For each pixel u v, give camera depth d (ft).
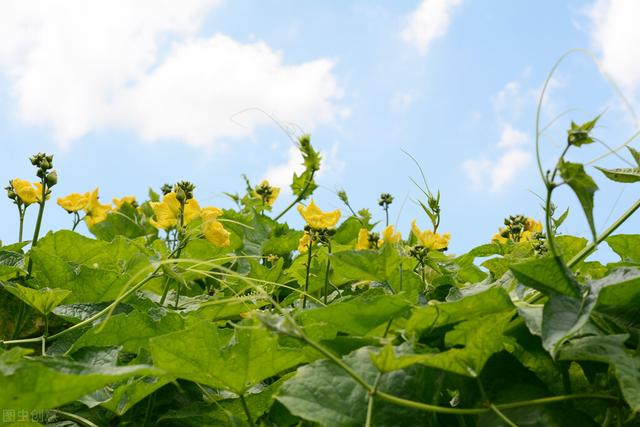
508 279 4.02
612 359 3.25
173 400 4.04
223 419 3.89
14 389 2.90
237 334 3.52
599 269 4.48
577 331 3.40
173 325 4.12
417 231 4.82
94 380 2.96
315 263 5.50
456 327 3.53
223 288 5.56
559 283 3.39
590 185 3.27
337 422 3.27
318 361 3.43
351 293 5.18
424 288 4.71
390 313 3.63
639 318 3.52
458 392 3.55
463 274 5.52
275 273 5.55
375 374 3.41
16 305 4.70
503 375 3.53
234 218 6.84
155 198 8.23
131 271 4.80
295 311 4.10
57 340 4.31
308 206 4.97
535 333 3.32
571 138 3.27
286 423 3.69
